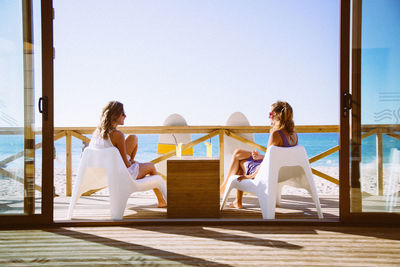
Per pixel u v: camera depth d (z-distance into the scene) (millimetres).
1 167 2604
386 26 2549
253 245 2172
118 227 2576
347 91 2543
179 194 2795
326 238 2303
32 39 2582
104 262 1917
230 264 1886
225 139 4406
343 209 2574
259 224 2598
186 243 2213
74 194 2814
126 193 2770
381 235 2367
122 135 2912
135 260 1943
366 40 2553
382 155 2564
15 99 2602
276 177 2732
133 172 2965
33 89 2604
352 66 2557
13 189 2600
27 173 2607
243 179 3059
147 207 3359
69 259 1960
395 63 2555
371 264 1888
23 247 2154
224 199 3162
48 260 1946
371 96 2561
